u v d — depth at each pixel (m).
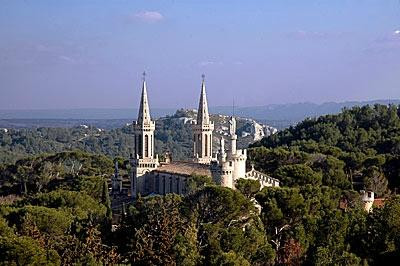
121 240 128.12
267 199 144.25
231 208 135.25
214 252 113.06
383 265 121.25
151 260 109.12
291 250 120.69
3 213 143.50
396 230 126.06
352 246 126.50
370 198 183.75
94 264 99.38
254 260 117.44
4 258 95.81
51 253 99.81
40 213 129.12
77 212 146.38
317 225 128.50
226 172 175.75
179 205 136.88
